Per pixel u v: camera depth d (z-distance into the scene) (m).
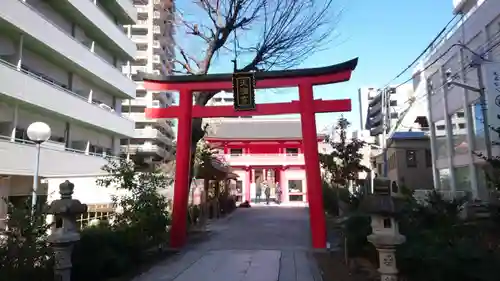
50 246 5.73
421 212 7.46
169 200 13.62
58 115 19.94
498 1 13.74
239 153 37.19
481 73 14.84
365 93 52.62
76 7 21.27
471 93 16.08
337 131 31.19
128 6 28.30
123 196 10.14
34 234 5.46
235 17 12.43
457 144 18.39
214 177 21.50
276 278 7.17
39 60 19.55
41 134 9.05
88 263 6.60
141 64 49.31
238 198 35.84
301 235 13.09
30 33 17.00
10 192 16.59
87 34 24.58
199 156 17.77
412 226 7.04
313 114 10.90
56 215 5.86
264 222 17.41
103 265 6.96
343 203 17.00
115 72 25.88
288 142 37.09
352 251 8.52
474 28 15.70
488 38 14.61
